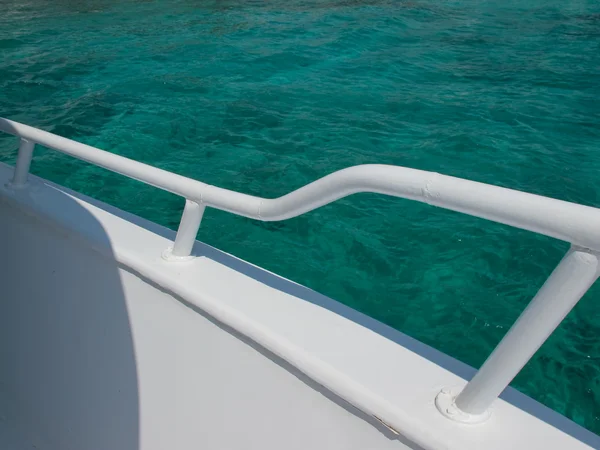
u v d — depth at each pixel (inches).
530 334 33.1
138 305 60.3
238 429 52.8
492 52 328.2
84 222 65.9
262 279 57.1
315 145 195.0
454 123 218.4
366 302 114.0
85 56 309.9
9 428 77.9
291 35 353.7
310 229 138.1
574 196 168.1
